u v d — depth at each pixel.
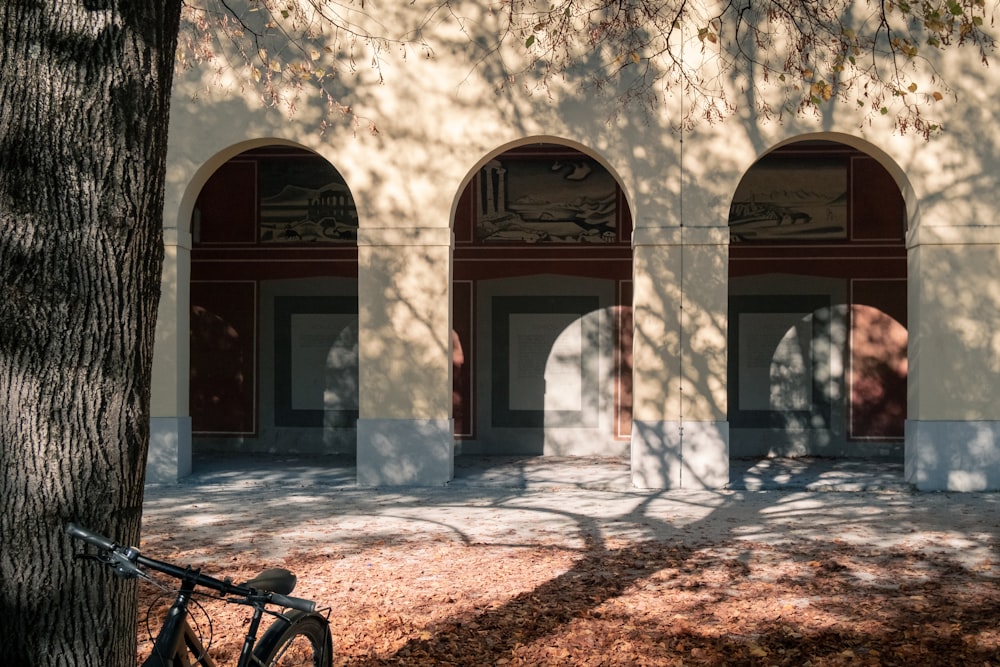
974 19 7.47
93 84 3.02
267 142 12.23
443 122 11.88
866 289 15.50
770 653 5.22
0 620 3.00
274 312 15.82
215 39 11.90
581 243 15.70
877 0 11.47
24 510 2.99
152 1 3.15
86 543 3.06
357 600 6.35
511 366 15.79
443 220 11.88
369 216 11.94
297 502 10.66
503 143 11.83
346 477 12.60
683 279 11.73
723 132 11.72
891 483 11.94
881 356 15.49
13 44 2.96
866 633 5.60
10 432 2.99
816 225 15.54
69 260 3.01
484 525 9.26
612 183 15.66
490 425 15.80
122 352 3.13
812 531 8.95
